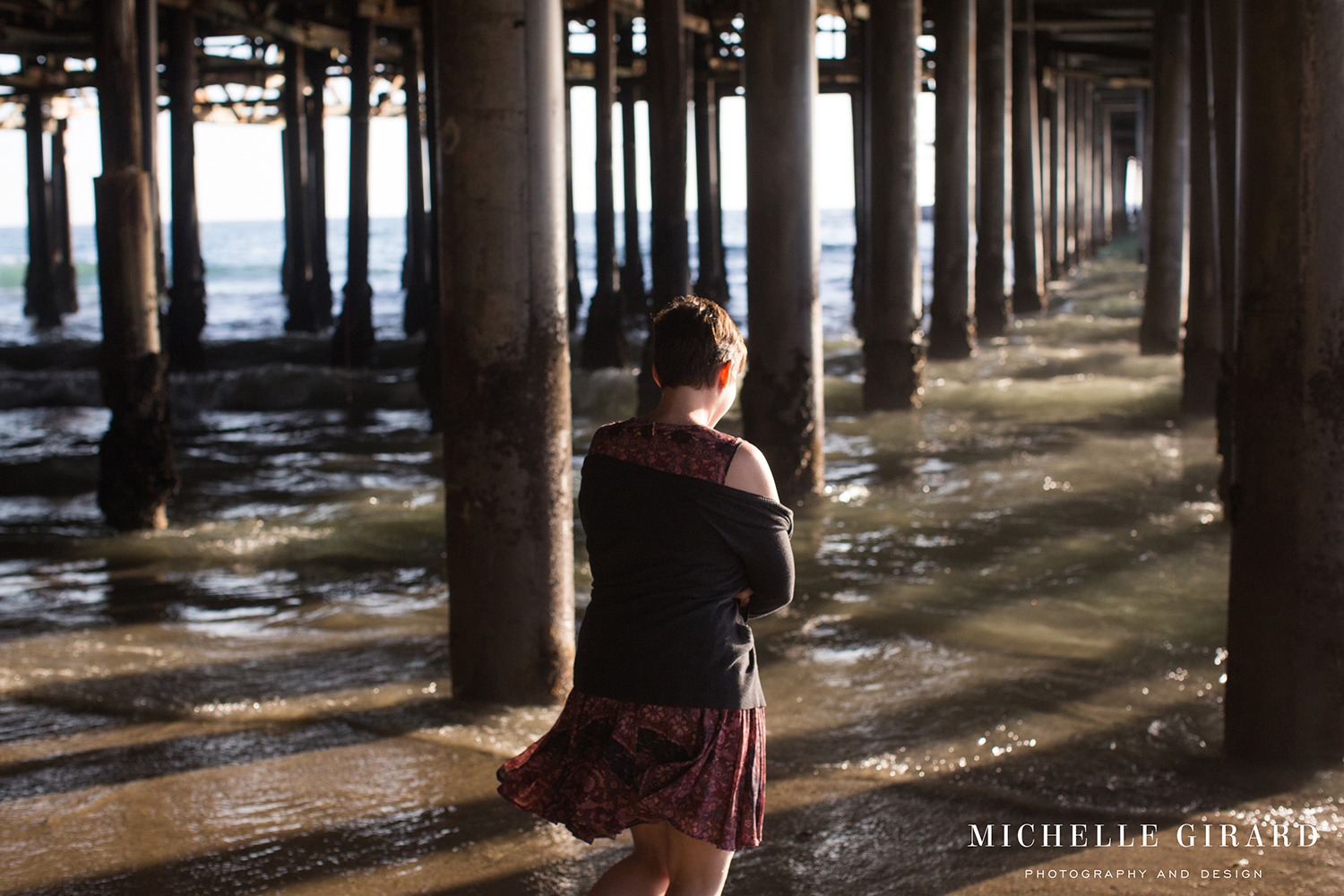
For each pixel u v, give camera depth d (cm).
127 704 455
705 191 2495
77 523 824
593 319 1650
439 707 443
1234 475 377
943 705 441
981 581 623
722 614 220
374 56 2297
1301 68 342
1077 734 409
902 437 1107
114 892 306
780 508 221
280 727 428
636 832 238
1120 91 4934
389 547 742
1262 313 359
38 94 2794
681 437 223
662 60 1290
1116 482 870
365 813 353
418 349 1984
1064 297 2922
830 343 2044
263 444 1192
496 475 432
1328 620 363
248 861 323
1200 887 299
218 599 626
